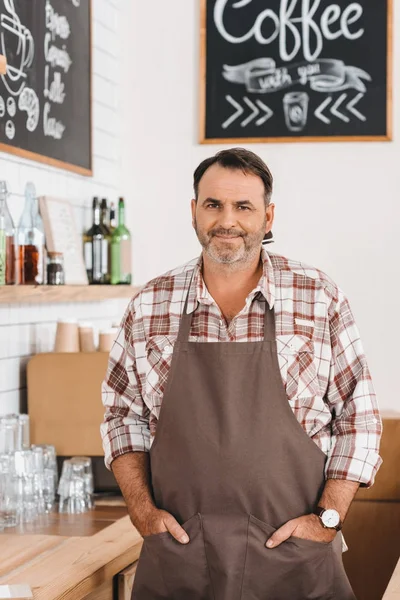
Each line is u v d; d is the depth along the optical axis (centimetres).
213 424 225
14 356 335
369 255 421
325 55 421
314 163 424
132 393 242
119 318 441
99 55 419
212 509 227
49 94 360
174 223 439
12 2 329
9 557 251
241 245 225
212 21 430
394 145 418
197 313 233
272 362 225
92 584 238
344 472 225
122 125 443
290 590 227
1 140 320
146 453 242
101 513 307
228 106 429
